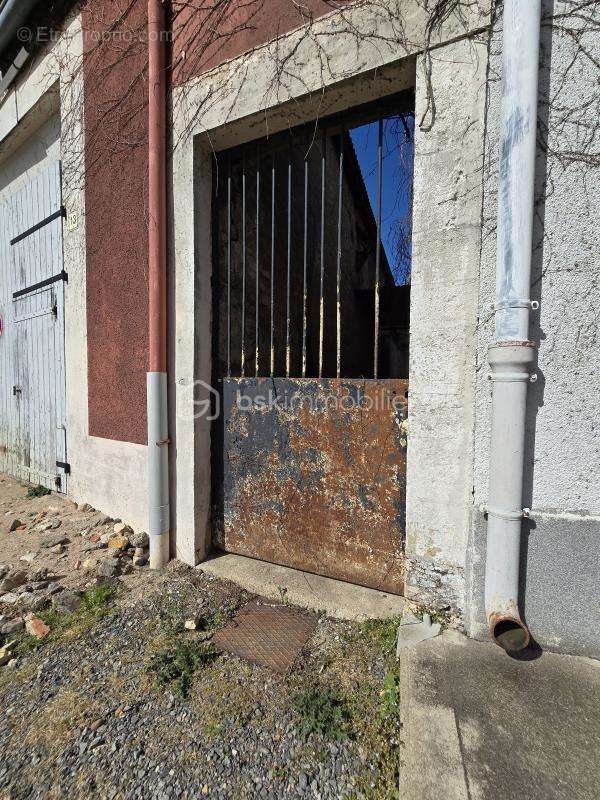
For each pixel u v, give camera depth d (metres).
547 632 1.72
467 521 1.85
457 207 1.81
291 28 2.20
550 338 1.68
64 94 3.81
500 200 1.68
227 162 2.90
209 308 2.83
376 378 2.32
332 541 2.51
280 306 3.77
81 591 2.53
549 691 1.52
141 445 3.17
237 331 3.12
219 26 2.47
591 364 1.63
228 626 2.19
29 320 4.66
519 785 1.21
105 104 3.32
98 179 3.45
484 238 1.76
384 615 2.17
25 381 4.82
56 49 3.84
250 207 3.24
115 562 2.77
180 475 2.84
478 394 1.79
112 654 2.01
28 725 1.63
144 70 2.97
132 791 1.37
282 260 3.79
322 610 2.28
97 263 3.51
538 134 1.65
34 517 3.74
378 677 1.80
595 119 1.58
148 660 1.95
